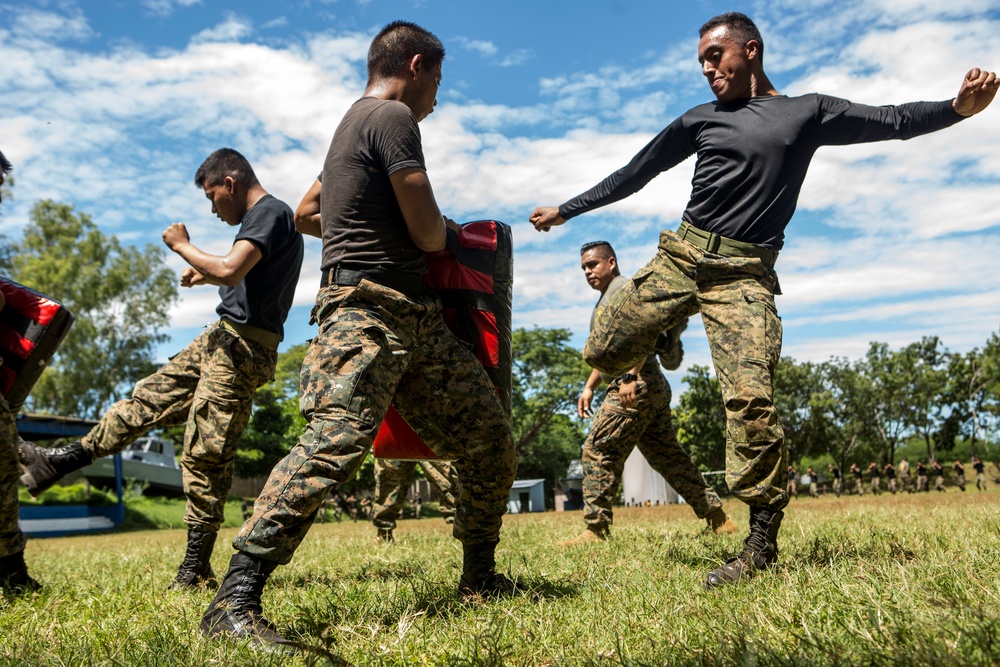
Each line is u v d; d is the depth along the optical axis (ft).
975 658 5.98
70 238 169.99
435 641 8.09
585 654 7.23
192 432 14.75
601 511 21.02
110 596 12.49
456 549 19.33
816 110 12.51
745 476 11.60
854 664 6.24
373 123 9.93
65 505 84.94
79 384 159.74
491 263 11.10
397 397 10.70
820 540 14.71
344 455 9.05
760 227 12.57
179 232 14.58
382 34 10.96
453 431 10.65
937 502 37.96
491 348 11.02
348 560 18.45
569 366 202.08
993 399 232.53
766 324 12.10
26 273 161.38
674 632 7.60
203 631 8.60
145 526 97.66
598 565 13.47
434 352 10.38
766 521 11.68
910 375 229.45
